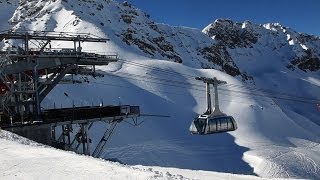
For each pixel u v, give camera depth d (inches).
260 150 5152.6
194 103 6914.4
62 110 1978.3
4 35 1904.5
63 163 872.3
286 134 6441.9
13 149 1054.4
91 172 789.9
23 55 1919.3
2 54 1921.8
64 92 5128.0
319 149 5915.4
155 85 7165.4
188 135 5452.8
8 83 1916.8
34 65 1936.5
